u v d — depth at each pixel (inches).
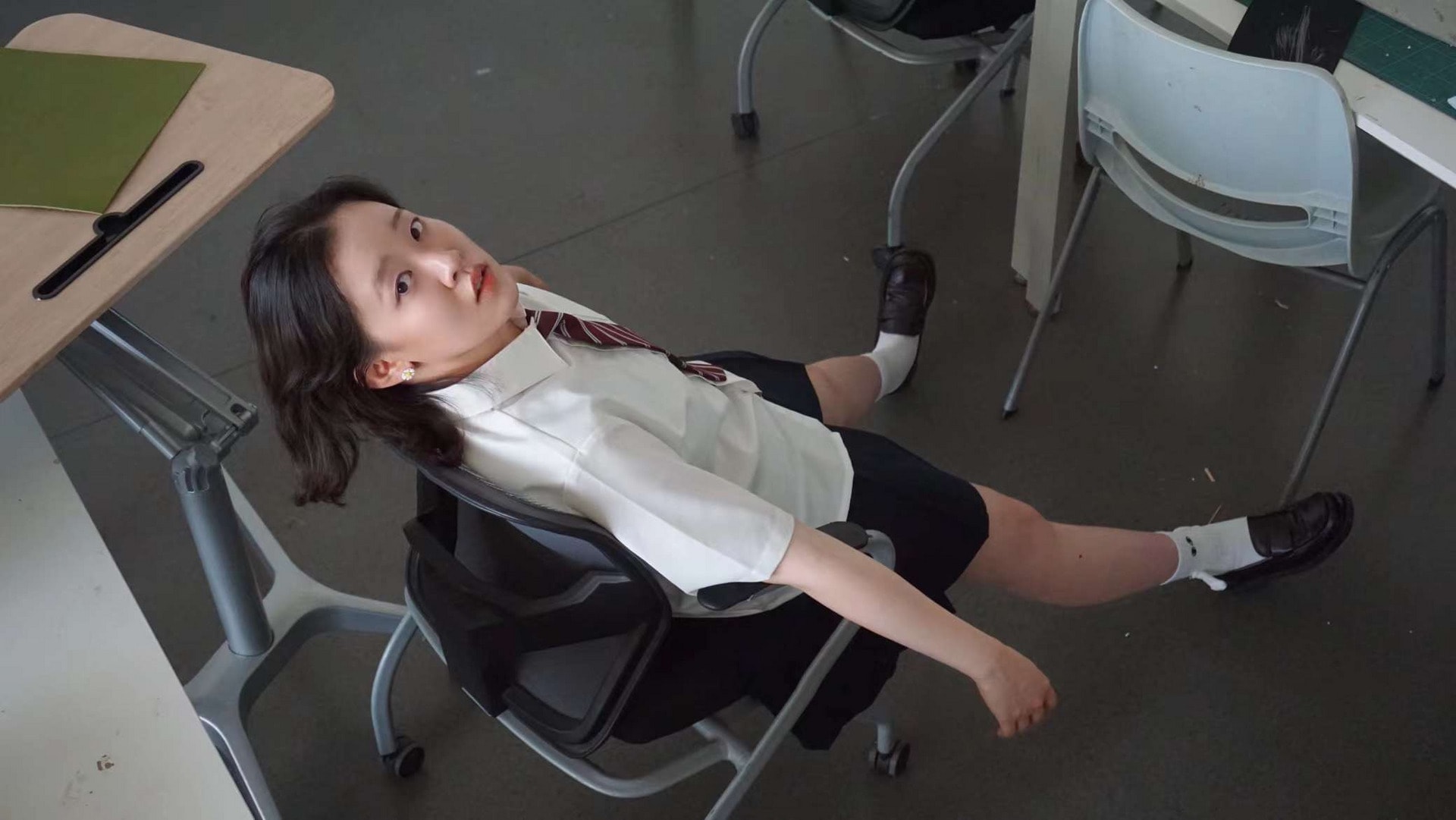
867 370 77.8
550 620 48.1
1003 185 102.0
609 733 49.7
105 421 90.7
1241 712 69.1
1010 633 74.0
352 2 128.8
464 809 69.7
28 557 46.0
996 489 81.1
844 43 117.6
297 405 45.6
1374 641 70.9
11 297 50.1
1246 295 90.4
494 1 127.6
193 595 80.1
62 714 41.5
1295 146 59.4
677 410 50.6
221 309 98.3
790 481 55.0
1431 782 65.2
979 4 87.0
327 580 80.0
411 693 74.5
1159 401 84.7
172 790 39.7
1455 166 53.7
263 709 74.7
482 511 50.1
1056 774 68.1
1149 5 105.6
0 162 56.1
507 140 111.5
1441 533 75.0
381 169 109.6
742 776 53.8
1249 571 72.3
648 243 100.9
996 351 89.7
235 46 124.0
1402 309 87.0
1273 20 62.3
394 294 44.3
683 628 53.4
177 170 54.9
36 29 64.0
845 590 46.1
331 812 70.1
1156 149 67.4
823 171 105.3
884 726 66.3
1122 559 67.8
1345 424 81.2
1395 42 59.6
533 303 52.3
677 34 121.2
